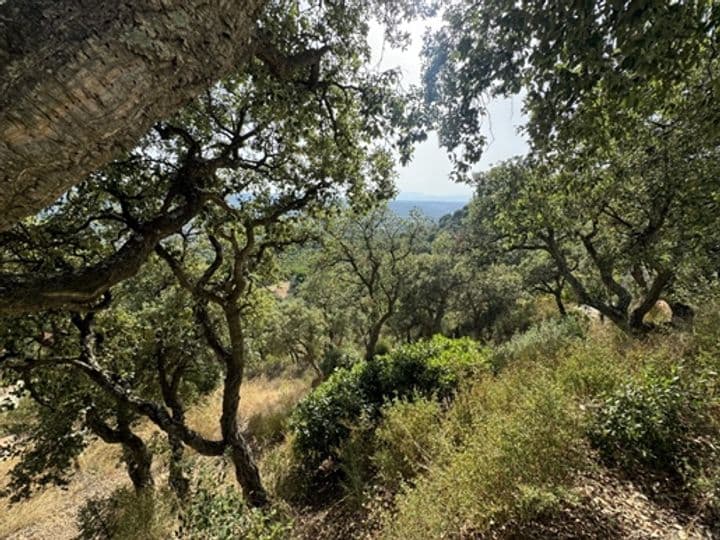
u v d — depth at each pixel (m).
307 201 4.85
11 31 1.01
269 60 2.84
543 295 19.36
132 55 1.17
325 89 3.64
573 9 1.76
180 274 4.71
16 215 1.17
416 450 4.09
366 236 13.66
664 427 2.90
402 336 22.27
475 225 13.91
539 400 2.97
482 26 2.29
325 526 4.16
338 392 6.05
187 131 4.02
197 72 1.44
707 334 3.93
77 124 1.12
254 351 10.52
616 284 8.37
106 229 4.06
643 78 1.88
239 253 4.91
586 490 2.72
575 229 8.50
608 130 2.57
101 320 5.91
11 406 5.44
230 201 4.70
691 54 1.88
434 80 2.89
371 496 4.08
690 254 5.72
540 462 2.60
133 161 3.68
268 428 8.71
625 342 5.54
